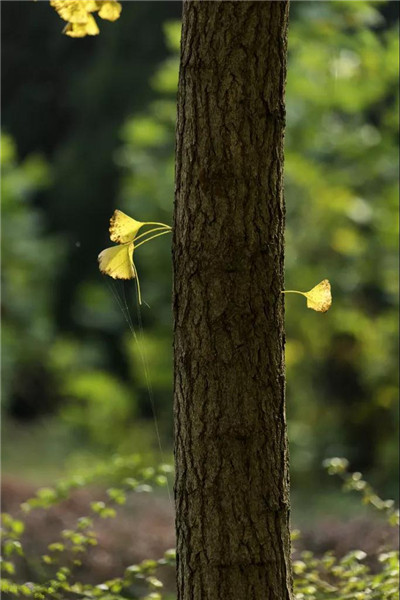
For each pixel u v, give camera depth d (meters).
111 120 18.48
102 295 14.94
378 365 11.20
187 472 2.39
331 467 4.22
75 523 6.60
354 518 7.21
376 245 11.09
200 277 2.33
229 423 2.34
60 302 17.98
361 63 10.28
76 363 15.05
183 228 2.36
